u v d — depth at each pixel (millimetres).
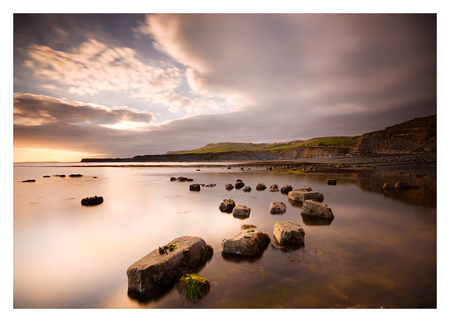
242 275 5188
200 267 5613
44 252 6984
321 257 6055
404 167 41406
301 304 4199
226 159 175375
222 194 17531
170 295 4582
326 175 31875
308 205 10664
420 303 4164
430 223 9133
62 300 4598
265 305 4188
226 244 6473
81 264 6172
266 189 20094
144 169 61062
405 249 6555
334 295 4395
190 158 180000
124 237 8234
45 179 34500
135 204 14195
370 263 5672
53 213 12039
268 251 6496
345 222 9344
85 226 9625
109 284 5129
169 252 5418
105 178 35312
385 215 10406
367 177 28094
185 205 13594
